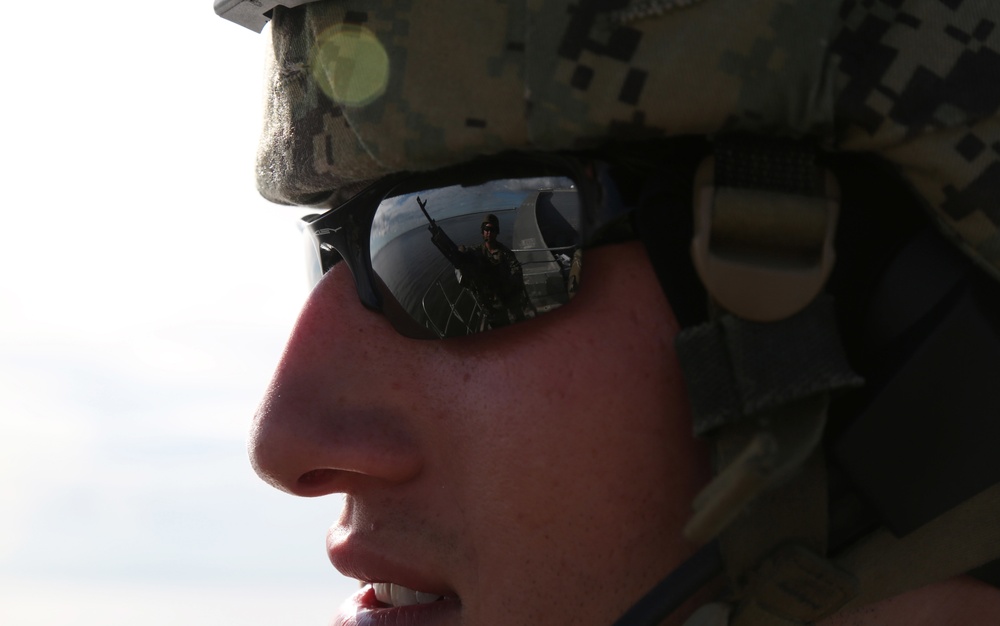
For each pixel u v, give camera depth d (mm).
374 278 917
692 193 788
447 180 869
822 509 761
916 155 733
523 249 843
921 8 746
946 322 731
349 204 927
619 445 823
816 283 726
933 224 755
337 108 873
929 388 737
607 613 829
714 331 747
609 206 816
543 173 833
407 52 815
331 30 860
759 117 740
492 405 845
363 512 912
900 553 793
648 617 787
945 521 791
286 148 938
